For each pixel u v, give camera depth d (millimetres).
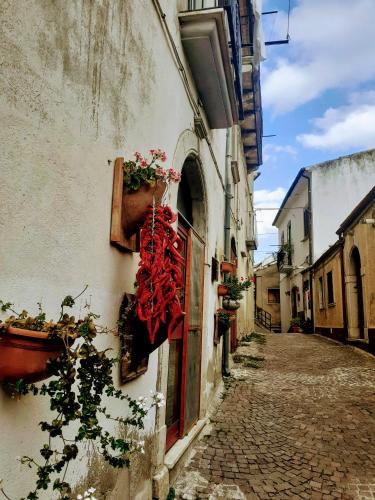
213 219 6473
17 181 1573
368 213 10930
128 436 2705
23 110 1611
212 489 3502
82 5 2105
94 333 1646
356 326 13156
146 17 3143
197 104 4980
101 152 2316
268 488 3527
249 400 6457
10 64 1533
